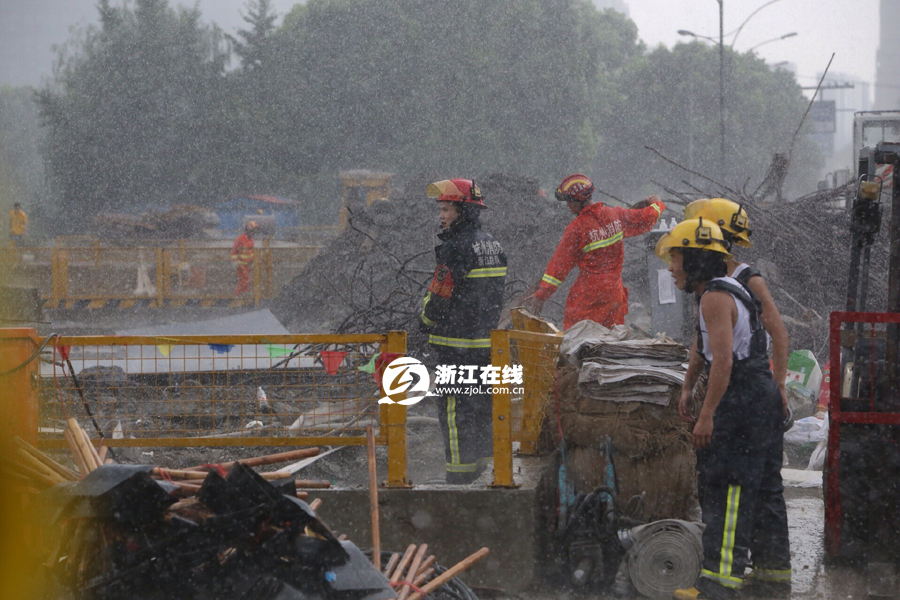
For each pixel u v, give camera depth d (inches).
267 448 411.5
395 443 275.9
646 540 264.7
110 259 1259.2
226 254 1302.9
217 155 3176.7
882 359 296.4
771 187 875.4
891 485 263.0
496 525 268.4
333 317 854.5
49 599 201.8
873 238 303.3
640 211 453.1
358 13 3193.9
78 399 412.8
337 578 194.5
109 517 194.4
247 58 3272.6
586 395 294.5
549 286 436.1
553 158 3233.3
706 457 265.1
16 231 1704.0
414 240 893.8
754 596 265.4
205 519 198.7
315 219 3255.4
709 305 252.4
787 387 506.0
